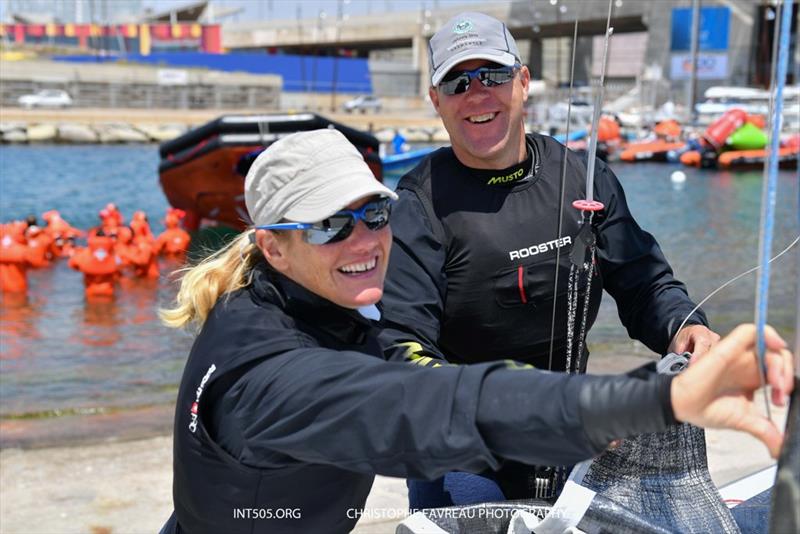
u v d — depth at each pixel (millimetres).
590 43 52562
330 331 1814
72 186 24406
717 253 13344
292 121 15391
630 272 2797
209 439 1723
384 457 1552
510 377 1496
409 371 1571
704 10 56688
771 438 1357
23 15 113000
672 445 2223
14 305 9844
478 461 1492
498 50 2590
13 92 50875
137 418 5512
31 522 3920
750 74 56438
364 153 15953
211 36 84250
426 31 75812
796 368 1386
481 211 2664
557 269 2680
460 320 2730
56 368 7223
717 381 1344
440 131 50719
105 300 10133
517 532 2086
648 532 2027
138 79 54219
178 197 17031
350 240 1749
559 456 1447
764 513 2402
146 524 3918
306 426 1613
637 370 1417
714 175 28375
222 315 1791
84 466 4605
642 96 58750
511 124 2639
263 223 1789
